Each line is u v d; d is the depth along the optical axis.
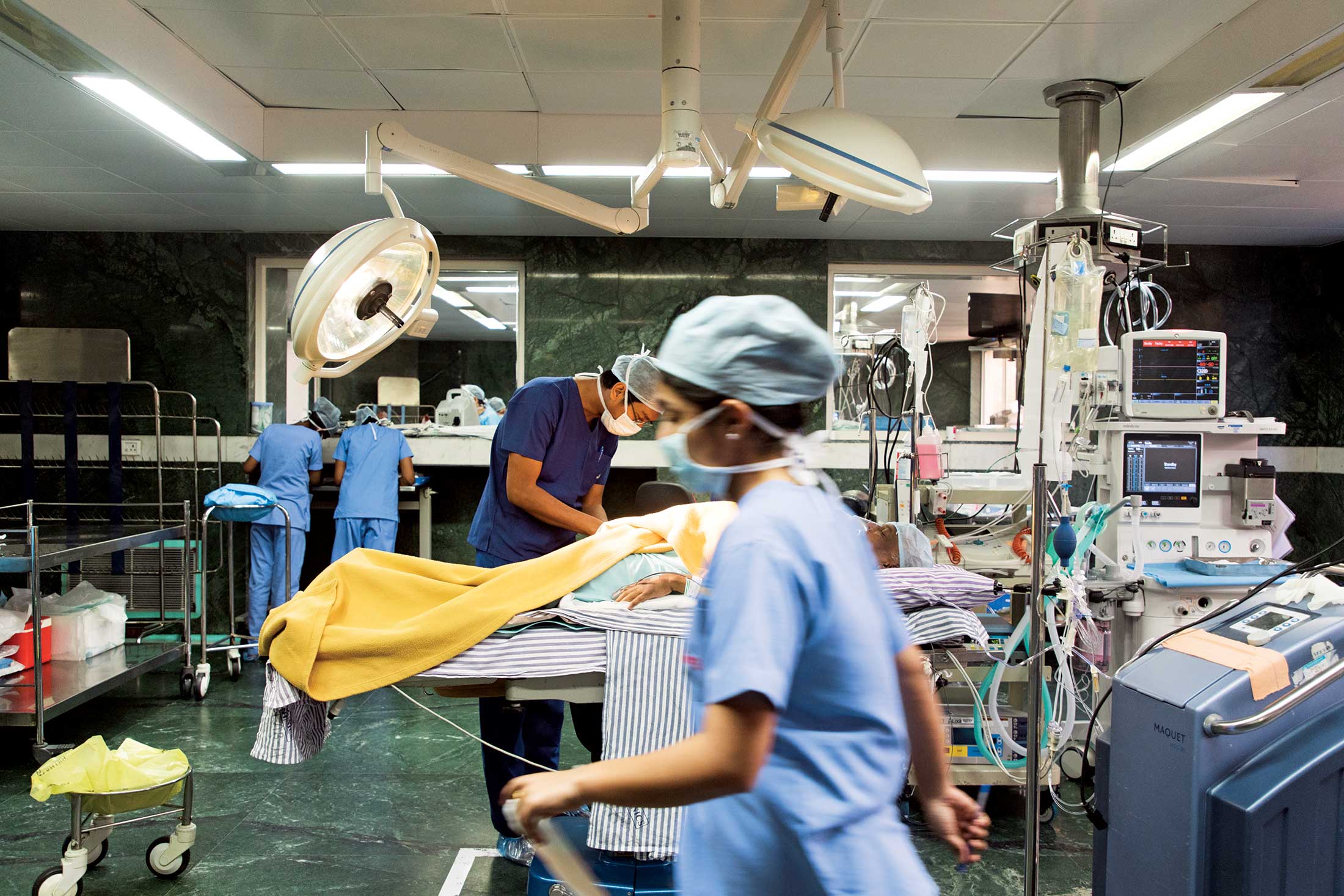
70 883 2.29
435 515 5.59
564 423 2.56
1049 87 3.64
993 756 2.71
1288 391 5.82
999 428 5.61
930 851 2.72
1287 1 2.77
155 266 5.48
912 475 3.10
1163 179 4.36
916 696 1.17
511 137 4.00
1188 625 1.94
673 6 2.43
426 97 3.82
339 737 3.69
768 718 0.88
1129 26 3.07
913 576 2.32
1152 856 1.77
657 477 5.62
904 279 5.84
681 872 1.04
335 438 5.38
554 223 5.26
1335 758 1.65
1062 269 2.96
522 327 5.63
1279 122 3.52
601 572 2.18
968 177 4.18
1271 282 5.80
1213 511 3.39
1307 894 1.65
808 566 0.95
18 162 4.08
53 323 5.48
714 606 0.93
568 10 2.95
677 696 1.97
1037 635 1.94
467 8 2.95
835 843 0.96
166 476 5.48
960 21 3.01
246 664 4.79
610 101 3.83
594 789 0.90
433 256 2.19
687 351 1.03
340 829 2.83
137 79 3.04
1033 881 1.93
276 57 3.40
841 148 2.16
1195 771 1.67
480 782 3.22
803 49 2.38
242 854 2.66
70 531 4.20
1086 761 2.08
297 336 1.94
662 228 5.38
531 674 1.98
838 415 5.54
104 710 4.02
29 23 2.64
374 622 2.12
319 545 5.53
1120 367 3.38
